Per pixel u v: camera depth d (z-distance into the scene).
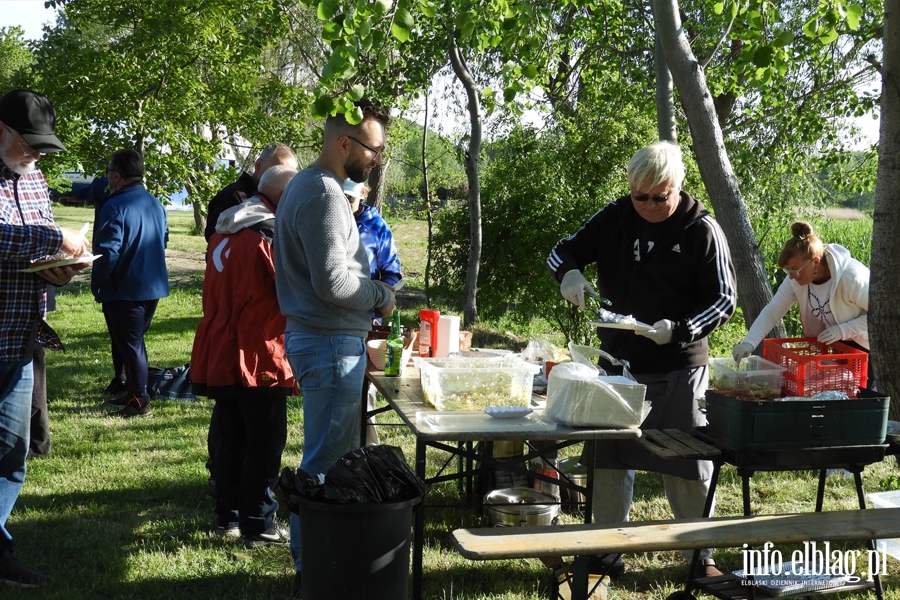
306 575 2.86
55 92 10.73
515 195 9.15
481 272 9.86
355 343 3.12
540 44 5.46
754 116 10.39
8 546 3.46
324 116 3.36
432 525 4.38
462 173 12.38
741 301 5.70
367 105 3.11
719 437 3.08
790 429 2.95
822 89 10.00
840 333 4.18
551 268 3.75
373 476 2.83
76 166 10.87
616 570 3.73
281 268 3.14
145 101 11.07
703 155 5.64
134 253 6.09
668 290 3.47
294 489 2.89
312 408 3.08
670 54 5.61
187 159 11.22
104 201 6.20
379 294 3.15
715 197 5.66
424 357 3.67
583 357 3.29
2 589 3.39
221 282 3.73
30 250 3.07
